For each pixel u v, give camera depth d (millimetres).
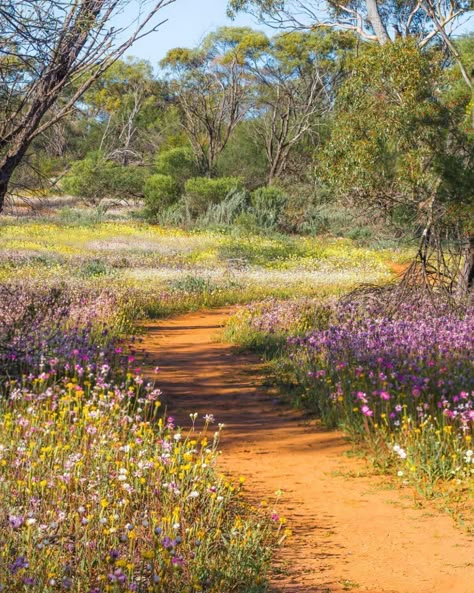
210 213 51531
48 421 6863
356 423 8773
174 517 5160
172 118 84000
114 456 6344
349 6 24844
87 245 39406
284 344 14812
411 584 4883
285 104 67375
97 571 4523
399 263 36938
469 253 16781
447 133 15891
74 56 6484
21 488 5496
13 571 4199
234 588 4715
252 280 28672
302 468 7645
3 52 6324
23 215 51406
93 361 11102
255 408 10312
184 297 23609
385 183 16500
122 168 64375
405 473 7258
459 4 20719
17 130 6688
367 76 16656
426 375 9570
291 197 51406
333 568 5148
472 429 7812
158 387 11383
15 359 9938
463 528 5934
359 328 13195
